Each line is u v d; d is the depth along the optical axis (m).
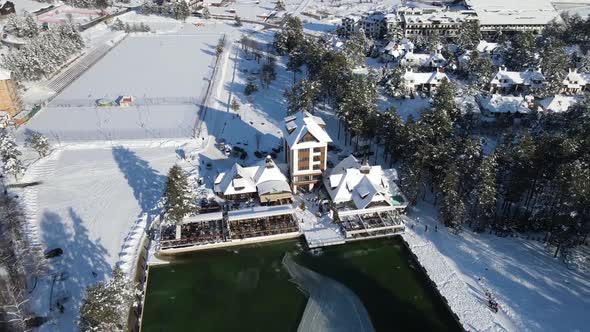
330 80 128.50
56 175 102.31
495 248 79.00
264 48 195.12
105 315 57.41
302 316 68.06
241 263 78.56
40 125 127.62
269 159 92.38
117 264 76.44
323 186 95.00
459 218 80.69
